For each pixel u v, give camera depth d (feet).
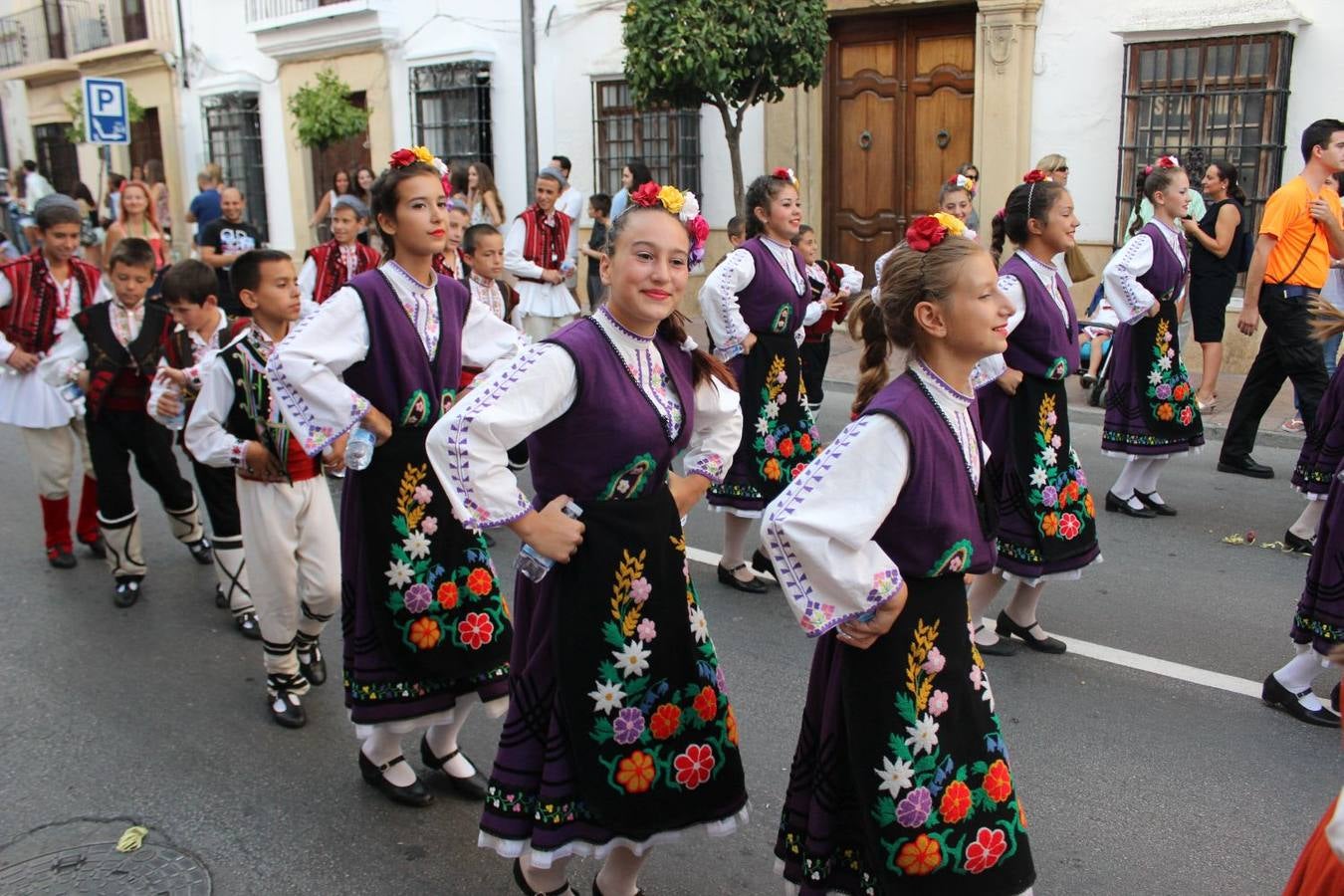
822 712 8.23
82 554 19.94
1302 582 17.42
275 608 13.17
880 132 37.65
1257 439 25.53
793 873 8.49
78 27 69.77
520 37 44.55
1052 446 14.33
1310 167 21.34
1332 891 6.05
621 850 9.29
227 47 58.39
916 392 7.85
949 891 7.80
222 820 11.55
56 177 76.38
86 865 10.80
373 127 50.83
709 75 30.66
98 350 16.78
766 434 17.25
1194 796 11.69
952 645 7.95
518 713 8.85
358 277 11.27
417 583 11.02
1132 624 15.99
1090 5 31.73
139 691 14.57
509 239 28.07
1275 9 28.63
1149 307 19.15
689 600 8.98
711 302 16.89
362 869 10.73
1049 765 12.34
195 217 38.06
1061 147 32.99
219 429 12.70
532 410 8.19
